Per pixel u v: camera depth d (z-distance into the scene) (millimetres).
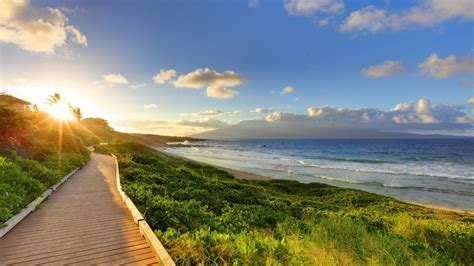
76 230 6461
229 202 12250
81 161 20156
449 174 37750
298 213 11859
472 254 6805
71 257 5051
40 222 7004
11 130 14281
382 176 36344
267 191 20812
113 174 16109
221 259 4922
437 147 113375
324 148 116375
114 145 43000
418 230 8562
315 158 65125
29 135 16156
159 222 7305
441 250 7273
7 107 15609
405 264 5684
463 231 8273
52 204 8859
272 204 13398
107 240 5863
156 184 14508
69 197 9938
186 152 88125
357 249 6277
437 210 18141
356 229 7633
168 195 11828
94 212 8023
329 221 8422
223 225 8102
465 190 27438
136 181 13812
